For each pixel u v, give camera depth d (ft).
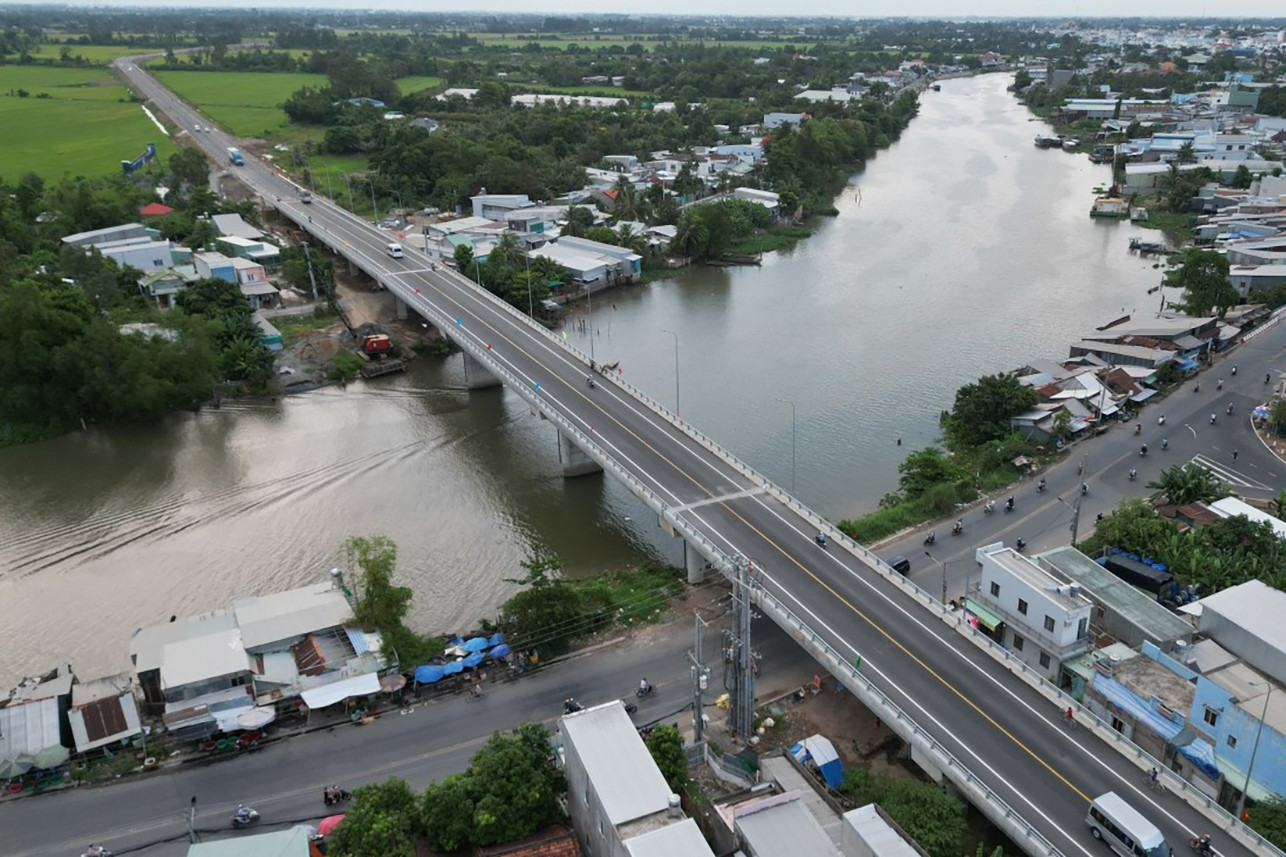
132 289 551.59
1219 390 441.68
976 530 330.54
